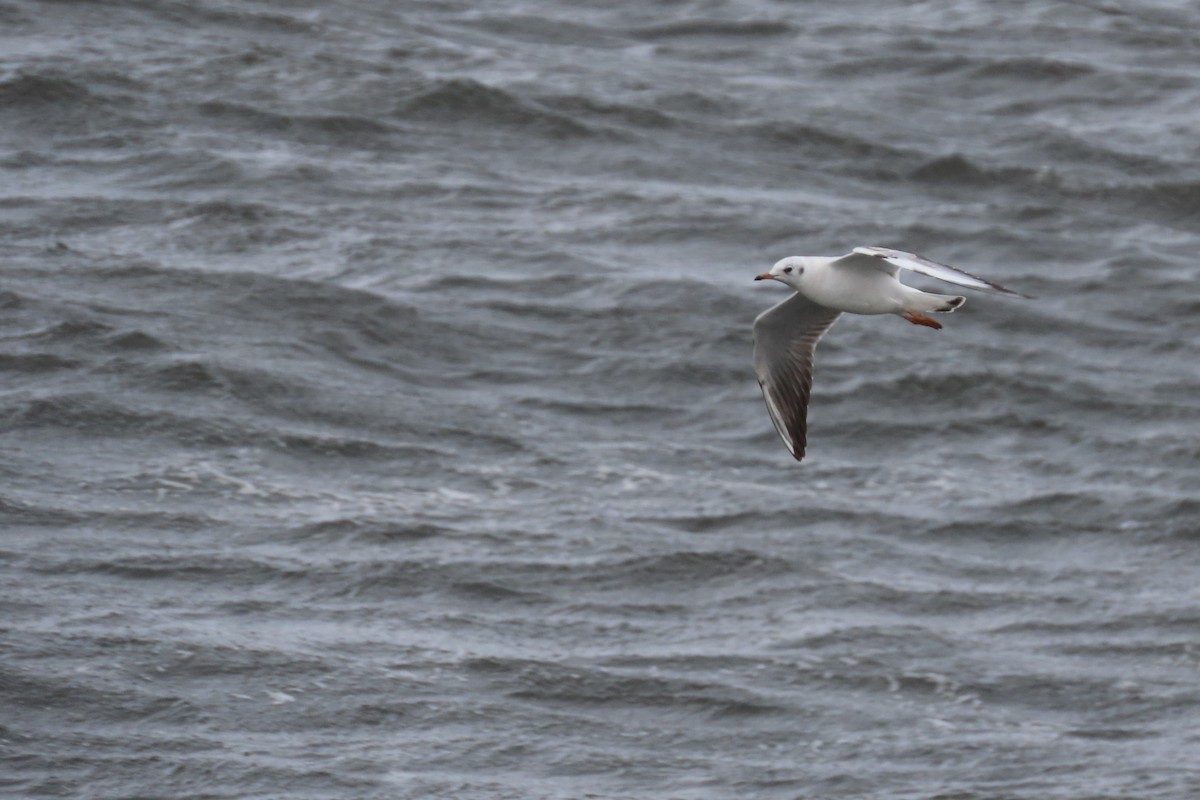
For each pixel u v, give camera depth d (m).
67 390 25.52
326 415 25.70
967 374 28.72
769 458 25.98
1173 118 40.09
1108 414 28.03
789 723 19.39
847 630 21.45
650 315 29.55
